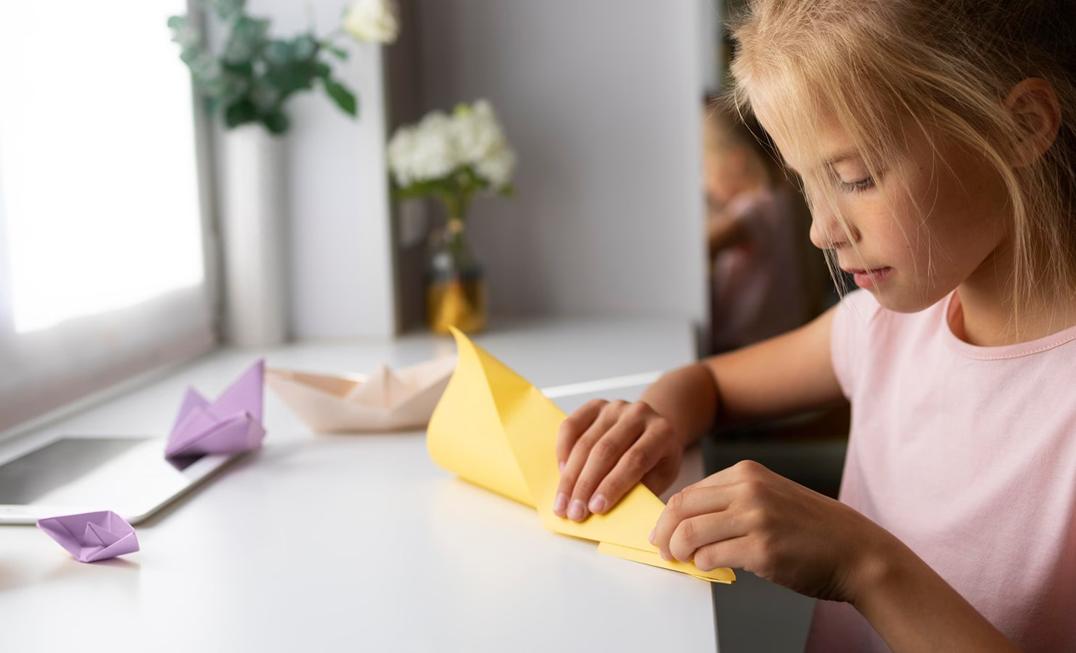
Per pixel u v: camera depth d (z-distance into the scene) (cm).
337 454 105
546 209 209
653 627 64
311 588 71
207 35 176
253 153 172
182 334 163
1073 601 80
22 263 121
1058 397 81
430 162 176
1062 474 80
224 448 103
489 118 183
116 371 142
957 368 88
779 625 187
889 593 67
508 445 86
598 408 89
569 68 205
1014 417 84
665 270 208
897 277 76
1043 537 81
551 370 148
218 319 177
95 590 71
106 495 90
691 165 204
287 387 110
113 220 142
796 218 194
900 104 72
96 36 138
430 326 191
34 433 119
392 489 93
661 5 202
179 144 163
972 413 87
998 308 85
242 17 163
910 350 96
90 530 77
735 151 195
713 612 66
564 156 208
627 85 204
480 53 207
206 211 172
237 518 86
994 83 73
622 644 61
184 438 103
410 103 204
